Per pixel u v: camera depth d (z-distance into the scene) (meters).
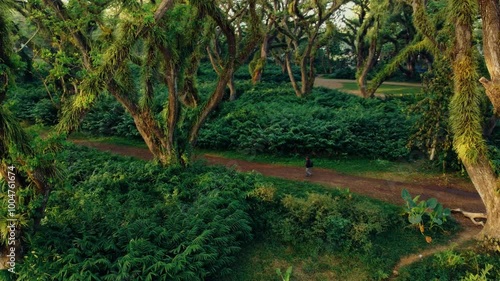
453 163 15.68
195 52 16.80
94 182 13.70
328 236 10.91
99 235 9.61
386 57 47.97
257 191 12.69
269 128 19.75
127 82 14.33
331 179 15.66
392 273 9.70
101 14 14.32
